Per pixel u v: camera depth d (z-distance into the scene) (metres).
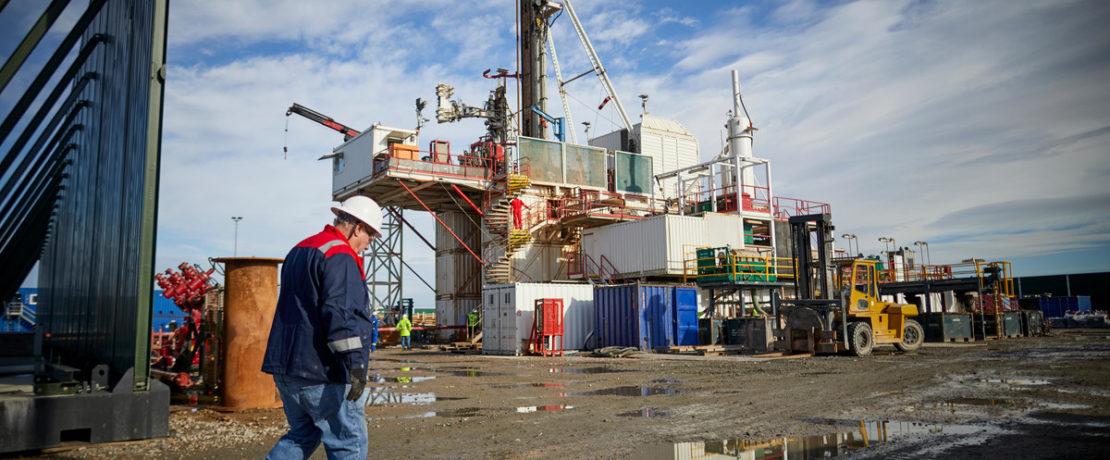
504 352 25.66
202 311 10.77
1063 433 6.26
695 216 33.66
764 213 37.84
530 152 38.88
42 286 12.08
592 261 36.97
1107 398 8.77
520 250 37.47
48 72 7.21
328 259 3.75
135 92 6.84
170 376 9.62
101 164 8.20
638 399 10.10
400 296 41.91
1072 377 11.63
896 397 9.49
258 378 9.02
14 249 11.73
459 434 7.10
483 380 13.95
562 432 7.13
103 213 7.91
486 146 39.44
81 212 9.09
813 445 6.08
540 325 24.59
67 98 9.71
